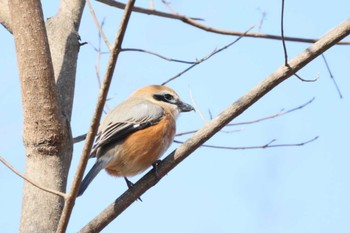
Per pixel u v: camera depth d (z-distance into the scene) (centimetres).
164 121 1130
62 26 1030
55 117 844
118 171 1112
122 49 739
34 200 816
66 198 718
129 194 870
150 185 878
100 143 1070
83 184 984
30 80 834
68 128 862
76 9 1073
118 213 860
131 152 1088
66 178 850
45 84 835
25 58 834
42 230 794
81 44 1031
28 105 840
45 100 838
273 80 812
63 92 932
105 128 1095
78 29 1057
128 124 1096
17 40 840
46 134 839
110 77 675
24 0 838
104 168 1072
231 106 830
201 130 861
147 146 1098
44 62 834
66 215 725
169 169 882
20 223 810
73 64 985
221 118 839
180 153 873
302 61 806
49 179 830
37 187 762
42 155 841
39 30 838
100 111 688
